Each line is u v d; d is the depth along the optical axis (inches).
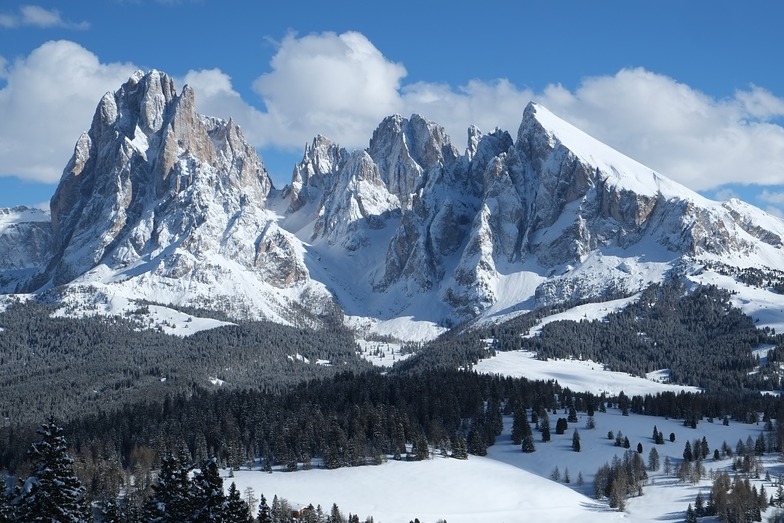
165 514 5064.0
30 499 4566.9
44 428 4697.3
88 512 4840.1
